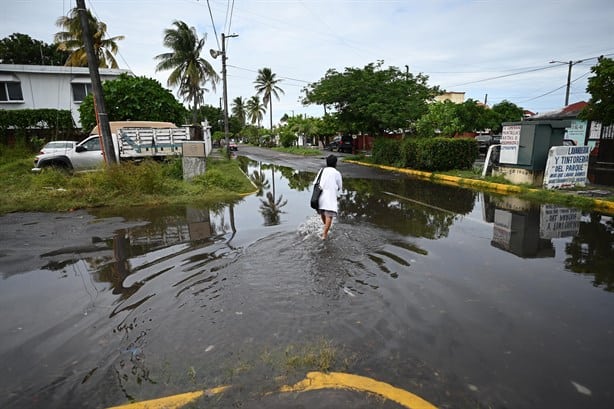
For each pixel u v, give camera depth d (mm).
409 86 20469
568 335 3234
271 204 9711
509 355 2928
